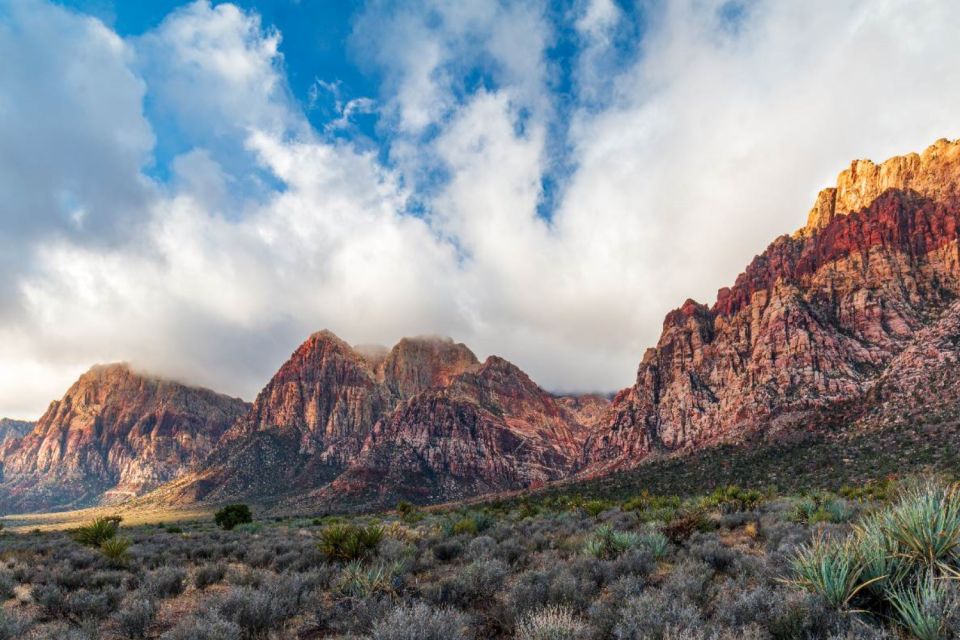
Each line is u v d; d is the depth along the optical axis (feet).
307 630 25.45
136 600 29.09
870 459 221.66
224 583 40.11
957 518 18.62
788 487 215.72
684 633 16.26
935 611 15.06
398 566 34.50
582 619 22.40
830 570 19.04
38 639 23.98
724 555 33.42
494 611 24.34
